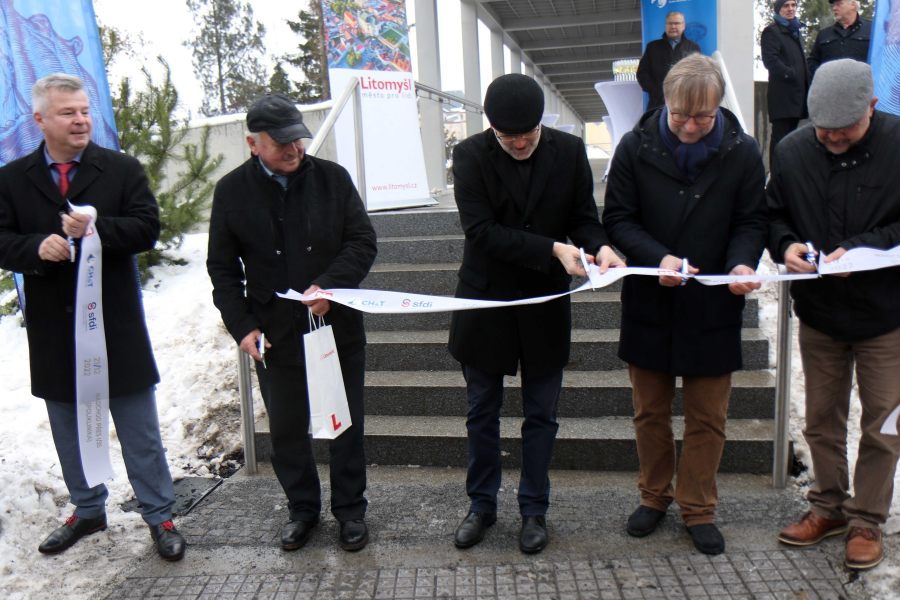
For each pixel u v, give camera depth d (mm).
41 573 2680
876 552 2426
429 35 9125
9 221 2564
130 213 2621
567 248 2375
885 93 2891
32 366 2686
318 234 2641
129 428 2746
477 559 2645
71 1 3111
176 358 4414
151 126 5887
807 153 2428
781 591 2365
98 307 2549
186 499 3252
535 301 2295
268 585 2535
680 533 2758
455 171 2600
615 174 2627
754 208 2463
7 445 3582
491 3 12250
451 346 2754
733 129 2459
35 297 2621
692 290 2467
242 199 2623
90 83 3172
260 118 2447
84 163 2570
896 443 2436
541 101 2324
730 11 6898
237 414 3949
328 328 2477
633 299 2594
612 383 3611
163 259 5910
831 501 2617
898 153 2285
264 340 2658
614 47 18016
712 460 2602
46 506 3088
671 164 2447
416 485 3293
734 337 2508
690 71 2223
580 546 2697
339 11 6855
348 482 2775
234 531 2936
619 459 3340
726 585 2408
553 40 16000
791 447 3256
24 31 3027
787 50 5910
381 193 6090
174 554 2709
